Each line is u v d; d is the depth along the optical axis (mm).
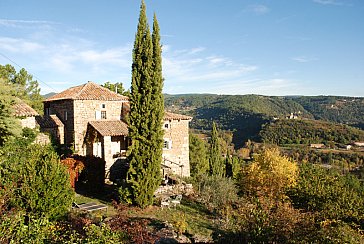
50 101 29172
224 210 18219
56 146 24516
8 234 6766
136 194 17594
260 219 10344
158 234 12664
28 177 12367
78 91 28016
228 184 22219
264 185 29016
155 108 18203
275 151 33000
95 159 20891
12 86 18469
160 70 18547
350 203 17688
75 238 7500
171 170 28688
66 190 13023
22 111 22891
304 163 46000
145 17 18344
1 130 16984
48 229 7848
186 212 18203
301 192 18297
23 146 17859
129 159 18156
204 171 41531
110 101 28625
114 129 26062
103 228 7605
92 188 20328
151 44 18234
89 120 27359
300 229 9938
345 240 10617
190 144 41969
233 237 11344
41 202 12094
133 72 18328
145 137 18016
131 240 10555
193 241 12922
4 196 11219
